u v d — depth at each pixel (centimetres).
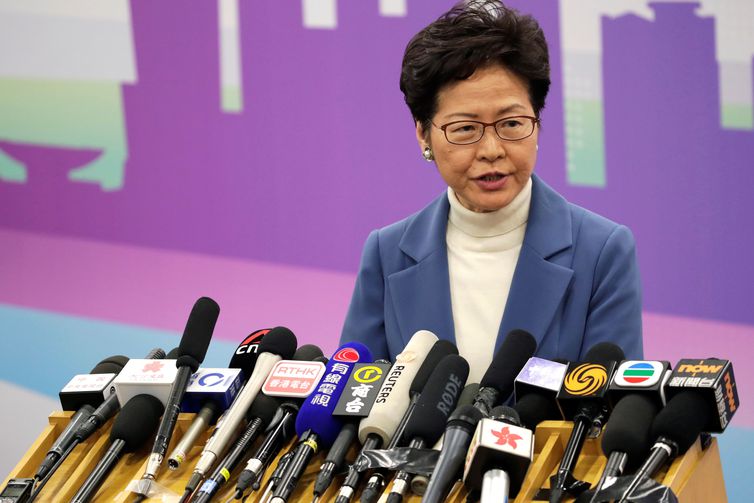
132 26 525
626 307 260
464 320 270
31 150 557
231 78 509
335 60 488
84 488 210
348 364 232
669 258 433
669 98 427
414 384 225
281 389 229
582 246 267
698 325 430
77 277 550
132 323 538
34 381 543
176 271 531
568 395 210
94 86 539
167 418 220
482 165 249
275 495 202
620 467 193
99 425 228
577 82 441
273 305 511
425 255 277
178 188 527
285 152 504
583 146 443
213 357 517
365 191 489
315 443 217
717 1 415
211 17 509
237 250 518
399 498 196
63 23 541
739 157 418
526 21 248
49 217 557
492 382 223
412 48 254
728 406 201
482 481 187
